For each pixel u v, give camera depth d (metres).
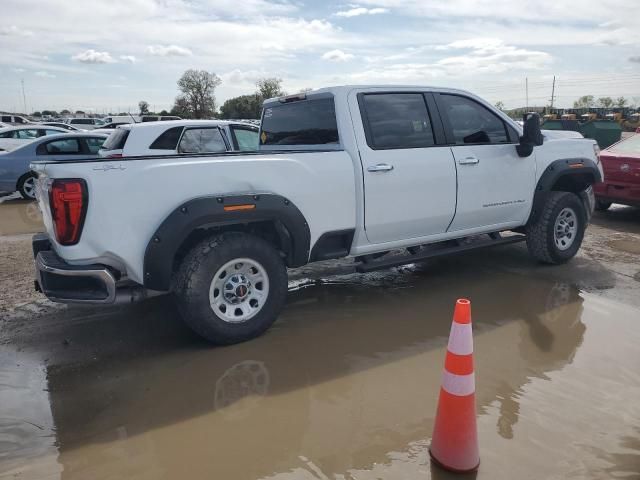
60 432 2.91
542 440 2.74
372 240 4.58
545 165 5.63
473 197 5.07
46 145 11.29
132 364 3.70
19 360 3.77
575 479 2.45
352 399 3.21
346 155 4.31
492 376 3.42
